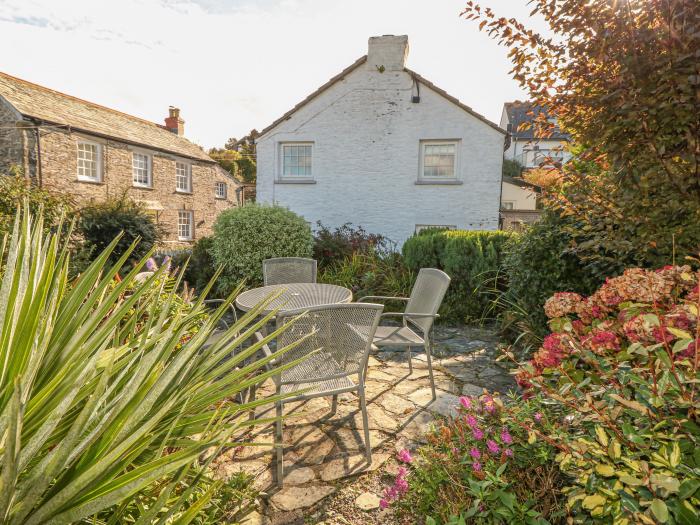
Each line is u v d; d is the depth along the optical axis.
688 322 1.28
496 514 1.40
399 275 6.77
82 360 1.03
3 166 12.18
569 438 1.42
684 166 1.95
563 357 1.64
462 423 1.85
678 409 1.19
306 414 2.97
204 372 1.11
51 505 0.61
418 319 3.56
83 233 8.21
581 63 2.04
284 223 7.77
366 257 7.50
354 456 2.46
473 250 5.67
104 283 1.33
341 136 10.48
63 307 1.24
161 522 0.94
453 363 4.12
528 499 1.44
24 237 1.08
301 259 4.96
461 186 10.06
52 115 13.12
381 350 4.55
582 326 1.84
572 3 1.97
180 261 7.98
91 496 0.69
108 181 14.66
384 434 2.71
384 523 1.91
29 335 0.97
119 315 1.24
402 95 10.15
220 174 23.12
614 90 1.92
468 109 9.83
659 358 1.15
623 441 1.16
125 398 0.76
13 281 0.98
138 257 8.89
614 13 1.87
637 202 2.08
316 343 2.39
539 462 1.55
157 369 0.91
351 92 10.36
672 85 1.71
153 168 16.67
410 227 10.35
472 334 5.22
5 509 0.57
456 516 1.40
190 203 19.02
